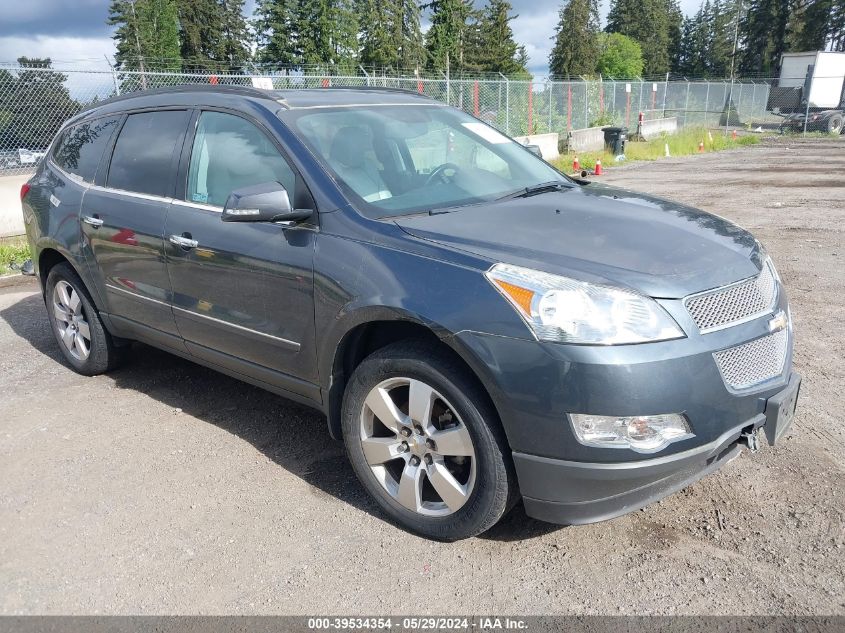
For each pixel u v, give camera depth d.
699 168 18.75
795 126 33.09
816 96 33.84
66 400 4.48
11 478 3.53
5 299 6.95
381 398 2.98
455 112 4.39
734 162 20.33
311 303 3.15
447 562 2.83
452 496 2.83
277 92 3.85
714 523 3.01
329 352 3.12
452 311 2.65
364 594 2.66
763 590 2.59
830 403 4.12
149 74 11.41
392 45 55.19
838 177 15.71
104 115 4.66
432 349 2.80
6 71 10.09
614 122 26.81
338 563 2.84
